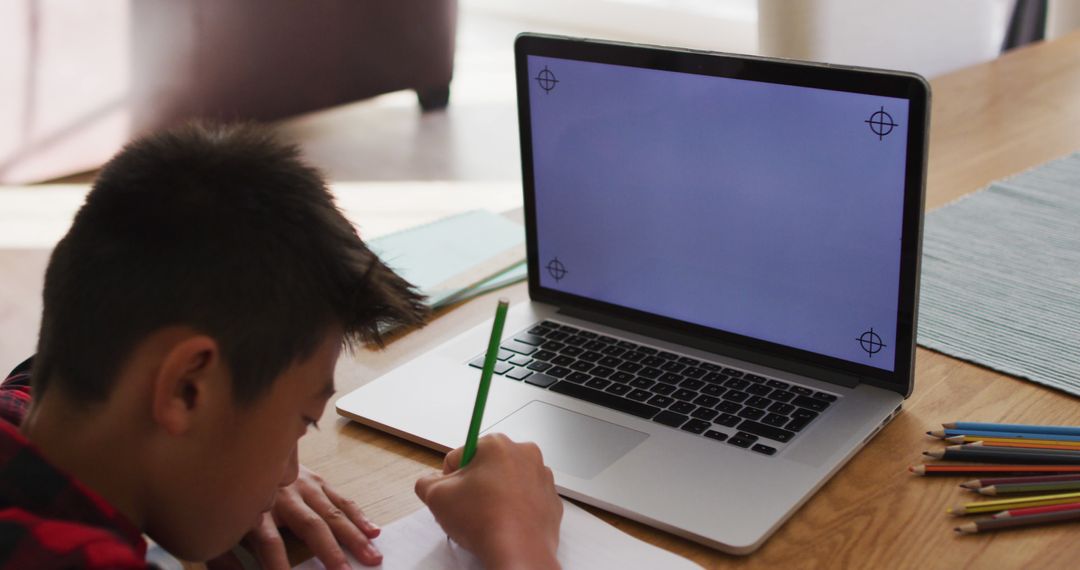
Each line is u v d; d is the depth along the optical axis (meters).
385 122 3.70
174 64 3.08
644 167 0.93
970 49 1.98
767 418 0.82
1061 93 1.61
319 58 3.37
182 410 0.55
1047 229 1.16
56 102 2.98
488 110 3.80
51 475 0.55
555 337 0.98
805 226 0.86
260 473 0.60
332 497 0.77
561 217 1.00
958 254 1.12
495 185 3.12
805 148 0.84
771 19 1.76
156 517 0.60
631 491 0.75
